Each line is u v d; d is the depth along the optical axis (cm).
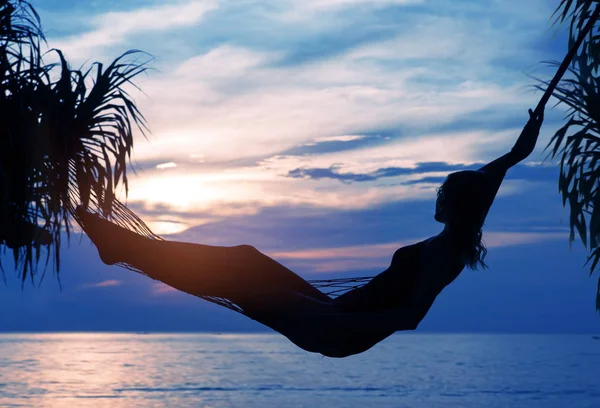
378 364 8062
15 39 465
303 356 10331
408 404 3312
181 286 358
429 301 348
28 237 441
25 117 436
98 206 383
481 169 374
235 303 358
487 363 8406
